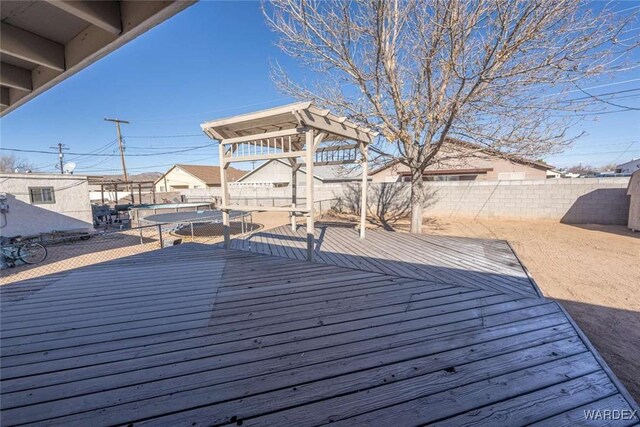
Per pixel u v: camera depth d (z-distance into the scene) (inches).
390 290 115.5
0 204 369.7
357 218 426.3
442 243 216.8
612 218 327.3
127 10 41.5
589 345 74.7
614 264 180.1
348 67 239.6
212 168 1242.0
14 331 83.4
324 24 219.5
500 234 284.2
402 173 525.7
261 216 572.7
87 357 70.2
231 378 62.1
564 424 50.0
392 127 234.8
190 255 176.6
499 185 375.6
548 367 65.4
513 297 107.9
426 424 49.9
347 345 74.9
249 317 91.8
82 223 443.8
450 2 157.8
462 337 78.7
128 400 55.8
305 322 88.0
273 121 169.9
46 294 112.7
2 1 39.0
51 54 50.4
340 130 179.2
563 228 313.6
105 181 604.1
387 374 63.0
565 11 153.0
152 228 468.4
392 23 233.0
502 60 161.6
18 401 55.5
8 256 273.6
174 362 68.0
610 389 58.4
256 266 151.5
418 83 224.7
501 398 55.8
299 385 59.7
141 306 100.8
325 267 149.3
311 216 157.9
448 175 528.1
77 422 50.6
